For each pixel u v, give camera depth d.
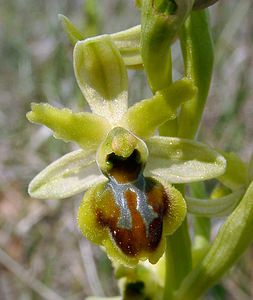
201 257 0.05
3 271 0.07
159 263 0.05
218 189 0.05
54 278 0.07
